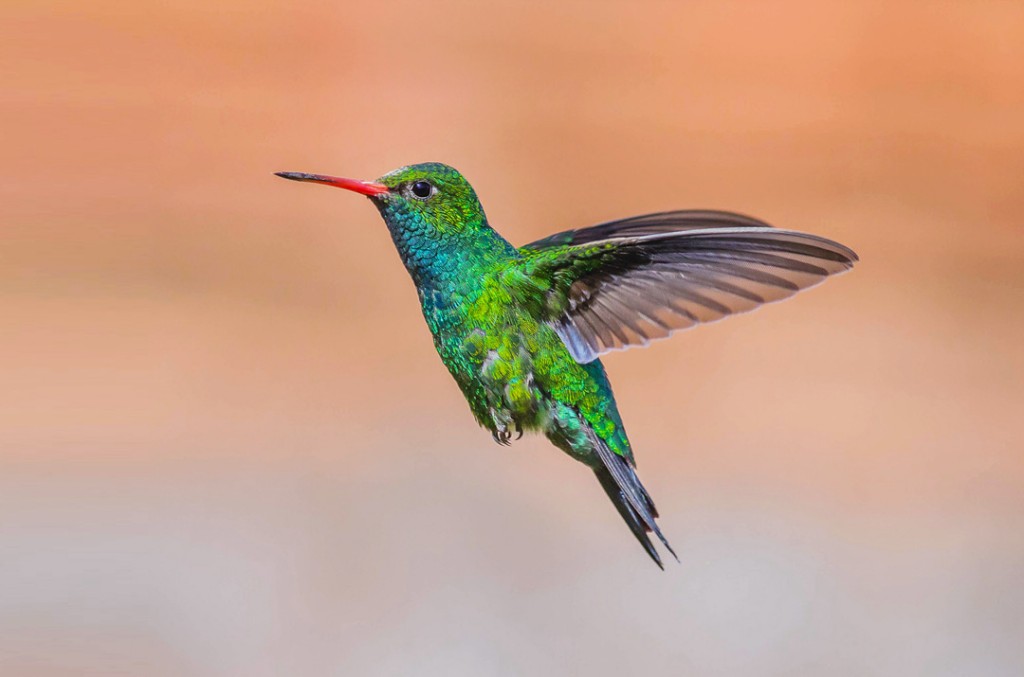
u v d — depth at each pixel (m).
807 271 2.26
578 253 2.27
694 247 2.27
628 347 2.27
